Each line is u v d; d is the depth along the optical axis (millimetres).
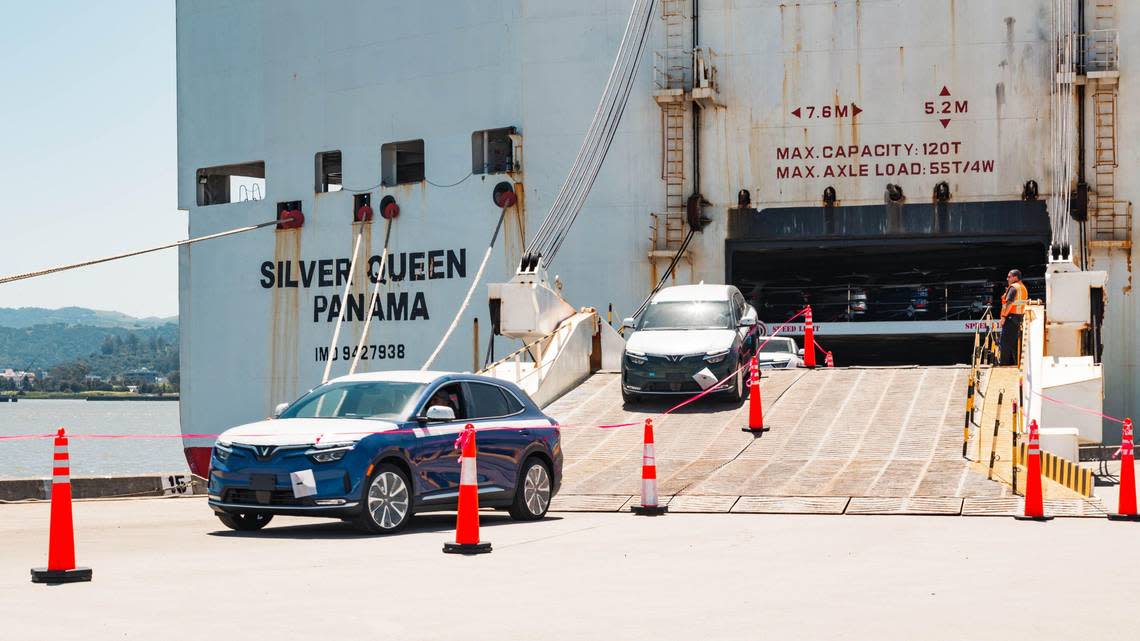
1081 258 35781
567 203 38812
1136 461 26797
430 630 7879
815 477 18891
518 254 39625
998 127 36125
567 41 39219
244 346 45188
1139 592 9602
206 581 10000
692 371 24516
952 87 36438
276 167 44594
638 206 38594
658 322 26266
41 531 14500
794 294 42031
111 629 7777
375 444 13945
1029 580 10281
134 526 15289
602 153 38781
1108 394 35594
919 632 7848
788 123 37469
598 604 8961
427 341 41000
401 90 41719
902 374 27203
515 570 10867
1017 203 36000
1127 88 35750
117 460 91438
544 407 26109
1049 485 18000
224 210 45969
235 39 45906
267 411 44562
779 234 37469
